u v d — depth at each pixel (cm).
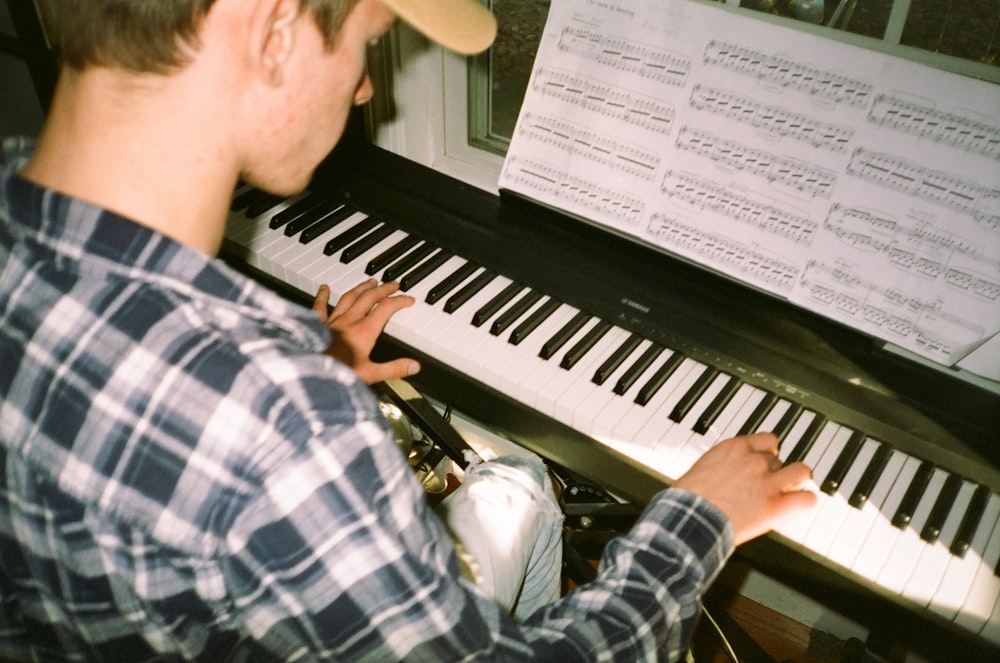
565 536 147
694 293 126
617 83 120
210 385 47
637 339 127
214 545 49
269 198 155
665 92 116
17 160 63
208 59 50
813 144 107
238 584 50
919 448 108
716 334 122
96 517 49
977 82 95
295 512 48
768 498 87
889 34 117
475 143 170
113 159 50
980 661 94
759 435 95
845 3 144
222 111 52
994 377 105
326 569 49
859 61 102
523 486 109
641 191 122
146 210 51
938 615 95
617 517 146
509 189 134
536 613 77
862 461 109
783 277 113
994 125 95
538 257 136
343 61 57
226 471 47
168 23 47
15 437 49
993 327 100
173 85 50
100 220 49
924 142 100
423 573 53
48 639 60
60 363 48
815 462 109
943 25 128
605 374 121
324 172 155
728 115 112
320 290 132
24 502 51
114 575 51
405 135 171
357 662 53
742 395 119
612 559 80
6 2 200
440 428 139
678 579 77
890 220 104
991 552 98
